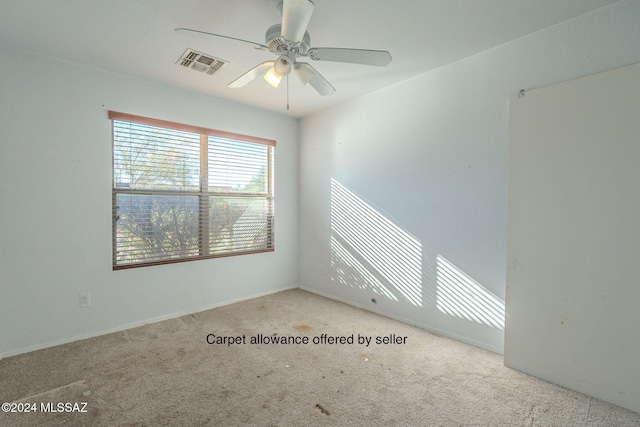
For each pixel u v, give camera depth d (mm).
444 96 2574
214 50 2299
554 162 1937
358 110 3301
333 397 1773
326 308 3299
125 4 1776
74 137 2480
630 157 1668
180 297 3078
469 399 1761
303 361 2176
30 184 2299
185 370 2049
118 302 2707
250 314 3115
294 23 1521
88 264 2553
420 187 2760
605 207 1748
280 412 1643
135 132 2807
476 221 2398
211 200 3326
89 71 2545
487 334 2354
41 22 1941
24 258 2281
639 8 1699
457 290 2521
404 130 2875
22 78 2264
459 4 1777
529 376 2002
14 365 2090
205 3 1778
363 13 1859
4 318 2211
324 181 3729
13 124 2230
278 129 3881
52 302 2396
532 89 2064
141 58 2420
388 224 3029
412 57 2420
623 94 1690
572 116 1867
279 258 3932
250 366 2105
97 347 2373
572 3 1771
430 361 2182
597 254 1777
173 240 3055
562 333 1898
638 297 1648
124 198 2762
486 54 2312
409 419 1595
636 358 1652
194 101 3145
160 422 1558
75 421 1561
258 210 3732
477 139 2379
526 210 2055
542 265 1983
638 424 1563
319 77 2053
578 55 1895
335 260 3609
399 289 2941
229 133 3391
